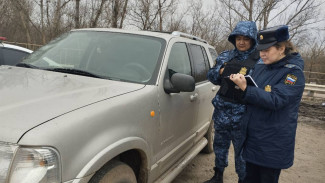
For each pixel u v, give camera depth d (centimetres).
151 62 292
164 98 280
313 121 930
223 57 344
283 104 225
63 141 169
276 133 235
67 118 180
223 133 357
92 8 1214
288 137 235
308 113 1062
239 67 314
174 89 282
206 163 480
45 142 161
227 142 364
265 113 236
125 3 1137
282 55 237
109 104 211
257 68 255
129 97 233
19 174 156
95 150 186
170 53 318
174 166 338
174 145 321
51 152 162
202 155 514
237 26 317
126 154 250
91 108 199
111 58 297
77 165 174
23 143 158
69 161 171
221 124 348
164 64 294
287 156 238
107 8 1196
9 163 156
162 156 291
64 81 247
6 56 531
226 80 251
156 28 1365
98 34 334
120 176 217
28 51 569
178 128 323
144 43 315
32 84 229
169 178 308
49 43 348
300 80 228
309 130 801
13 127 163
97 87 241
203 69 428
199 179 421
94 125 191
